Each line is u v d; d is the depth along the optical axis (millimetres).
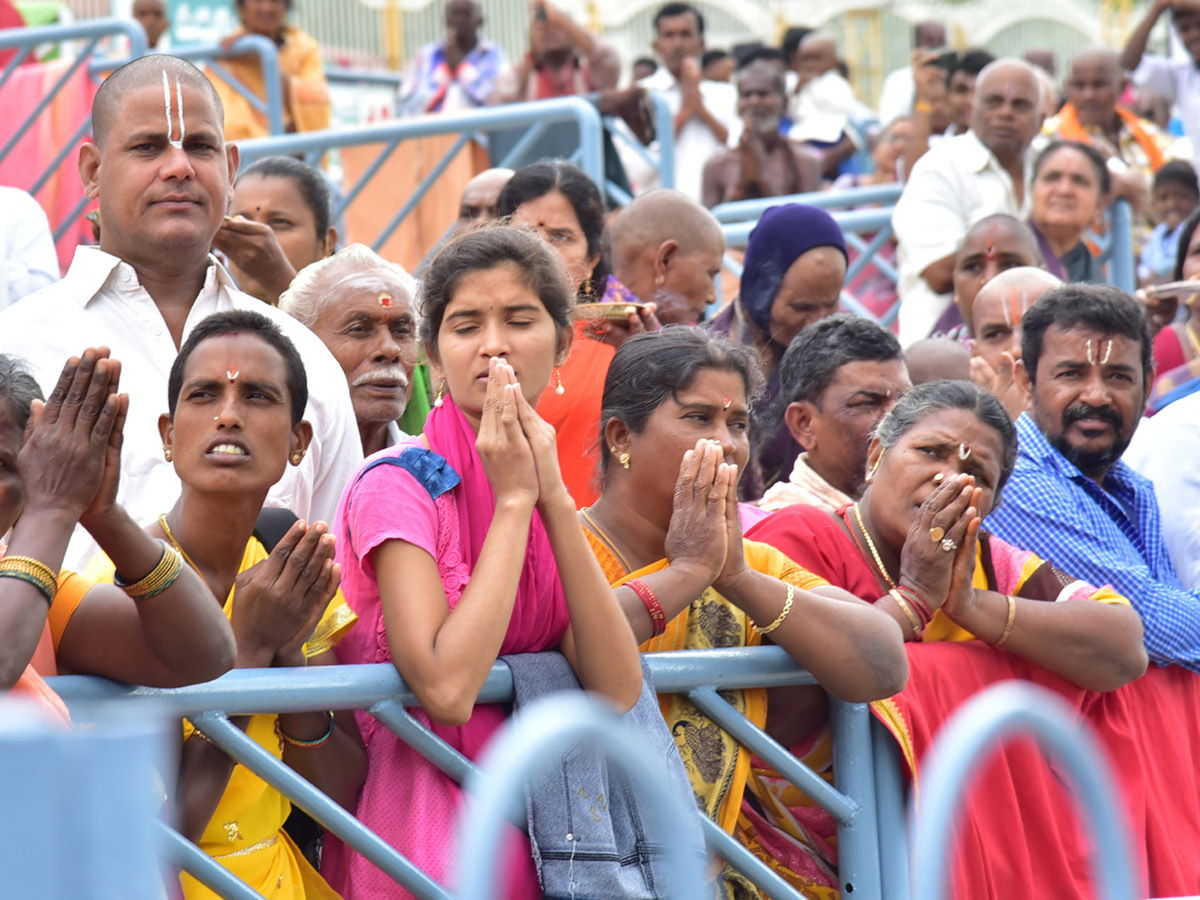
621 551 11344
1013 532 13992
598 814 9766
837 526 12453
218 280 13422
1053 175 23344
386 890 9898
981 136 24219
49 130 25891
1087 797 6555
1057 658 12047
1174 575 14711
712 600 11438
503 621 9648
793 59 38156
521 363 10586
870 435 13883
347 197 23938
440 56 37250
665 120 25203
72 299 12797
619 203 24781
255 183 17859
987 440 12188
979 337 18281
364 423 14797
